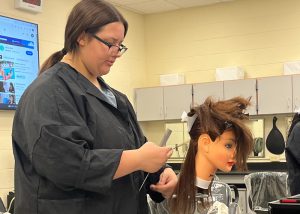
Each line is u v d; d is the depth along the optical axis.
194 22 5.83
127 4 5.61
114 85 5.57
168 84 5.71
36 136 1.11
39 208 1.17
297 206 1.11
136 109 5.76
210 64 5.71
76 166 1.09
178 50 5.94
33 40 4.25
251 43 5.44
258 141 5.09
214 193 1.60
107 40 1.25
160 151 1.19
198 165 1.38
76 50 1.30
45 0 4.51
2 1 4.00
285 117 5.04
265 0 5.36
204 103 1.40
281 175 3.30
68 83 1.25
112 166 1.12
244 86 5.04
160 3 5.61
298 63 4.96
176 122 5.64
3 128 3.95
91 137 1.19
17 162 1.22
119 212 1.29
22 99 1.23
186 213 1.39
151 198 1.52
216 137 1.33
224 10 5.62
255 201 3.33
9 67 3.98
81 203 1.18
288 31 5.21
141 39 6.10
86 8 1.25
